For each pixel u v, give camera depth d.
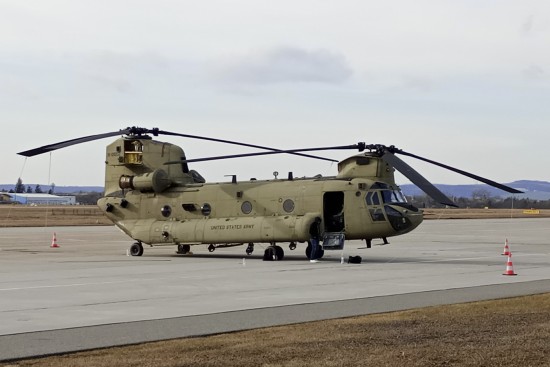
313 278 25.70
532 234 65.25
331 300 19.55
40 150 32.03
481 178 30.30
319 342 13.26
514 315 16.27
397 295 20.56
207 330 14.86
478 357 11.76
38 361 12.09
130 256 37.81
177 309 17.98
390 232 33.31
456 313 16.70
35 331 14.91
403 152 33.88
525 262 33.66
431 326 14.91
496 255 38.75
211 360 11.85
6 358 12.30
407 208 33.66
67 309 18.09
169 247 46.75
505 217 130.00
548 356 11.81
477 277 26.08
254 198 35.56
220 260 35.06
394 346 12.78
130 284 23.84
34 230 71.12
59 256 37.56
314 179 35.09
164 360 11.92
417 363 11.43
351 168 34.47
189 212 37.19
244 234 35.00
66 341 13.77
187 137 35.88
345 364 11.40
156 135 37.78
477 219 117.25
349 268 30.06
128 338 14.05
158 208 37.97
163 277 26.19
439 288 22.38
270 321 15.96
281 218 34.44
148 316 16.88
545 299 19.14
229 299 19.88
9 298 20.28
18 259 35.28
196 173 39.62
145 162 38.38
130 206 38.69
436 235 63.56
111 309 18.06
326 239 34.09
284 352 12.38
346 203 33.81
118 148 39.03
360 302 19.06
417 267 30.61
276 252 34.78
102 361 11.95
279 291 21.73
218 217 36.41
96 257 37.03
